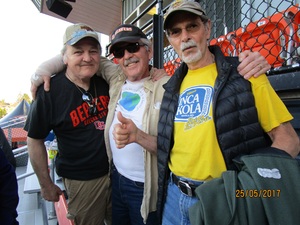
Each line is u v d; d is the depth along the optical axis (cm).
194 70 136
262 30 190
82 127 184
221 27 255
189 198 127
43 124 181
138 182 170
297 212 82
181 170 129
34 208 355
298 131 158
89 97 188
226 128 114
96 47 178
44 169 196
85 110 185
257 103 113
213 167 117
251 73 113
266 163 91
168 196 144
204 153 119
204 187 96
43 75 178
